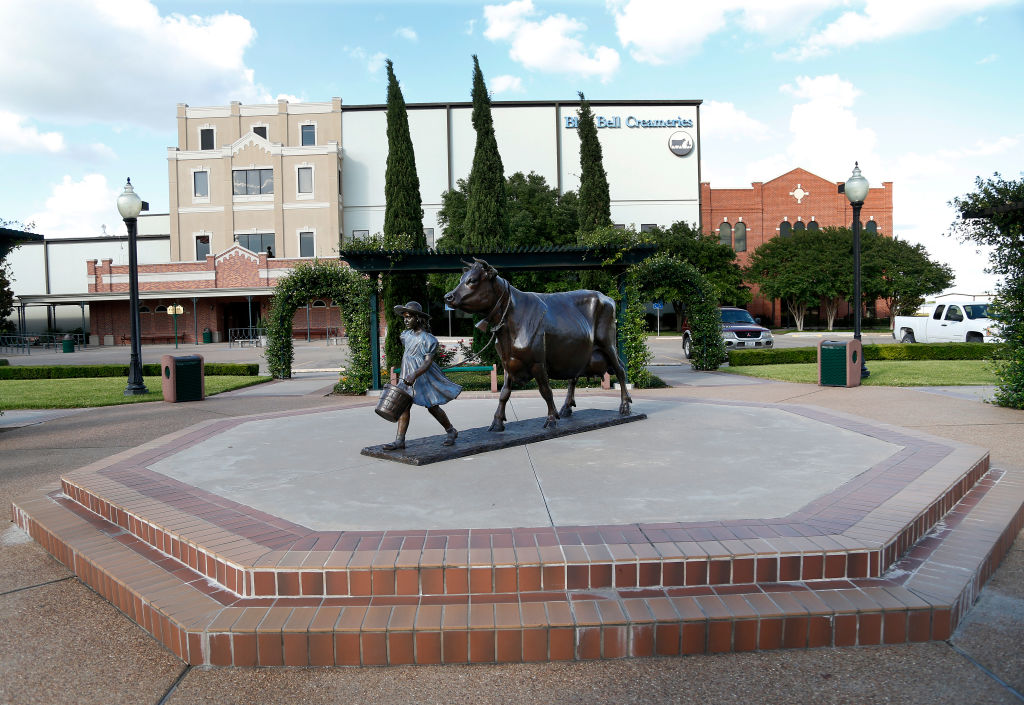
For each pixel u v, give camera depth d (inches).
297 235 1774.1
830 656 117.0
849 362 496.4
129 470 209.8
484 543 136.3
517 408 344.5
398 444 224.2
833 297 1590.8
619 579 128.1
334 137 1818.4
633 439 248.7
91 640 128.8
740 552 129.2
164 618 123.9
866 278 1560.0
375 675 114.1
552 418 266.7
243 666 117.6
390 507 163.6
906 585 129.1
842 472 191.6
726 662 115.7
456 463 212.4
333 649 116.6
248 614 121.6
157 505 169.3
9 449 313.9
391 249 501.7
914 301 1592.0
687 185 1846.7
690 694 107.0
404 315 222.7
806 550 130.0
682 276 657.0
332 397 509.0
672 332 1728.6
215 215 1791.3
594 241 513.3
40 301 1637.6
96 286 1673.2
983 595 140.3
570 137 1815.9
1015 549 166.7
